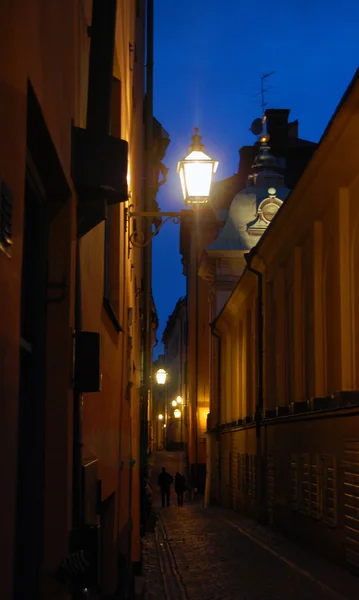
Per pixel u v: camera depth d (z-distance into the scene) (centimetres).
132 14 1177
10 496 268
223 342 3981
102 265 641
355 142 1448
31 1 299
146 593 1413
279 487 2250
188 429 5522
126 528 998
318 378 1867
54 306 416
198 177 1148
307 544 1866
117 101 852
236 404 3456
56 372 412
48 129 344
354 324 1609
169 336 8612
